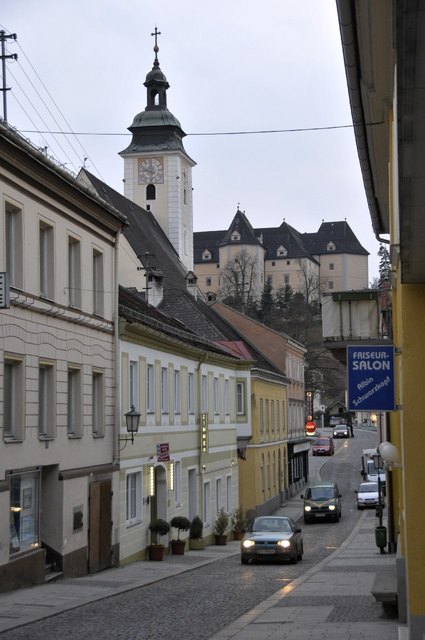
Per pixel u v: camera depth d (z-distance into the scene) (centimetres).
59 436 2606
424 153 751
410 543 1253
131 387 3319
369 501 6331
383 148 1739
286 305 19088
